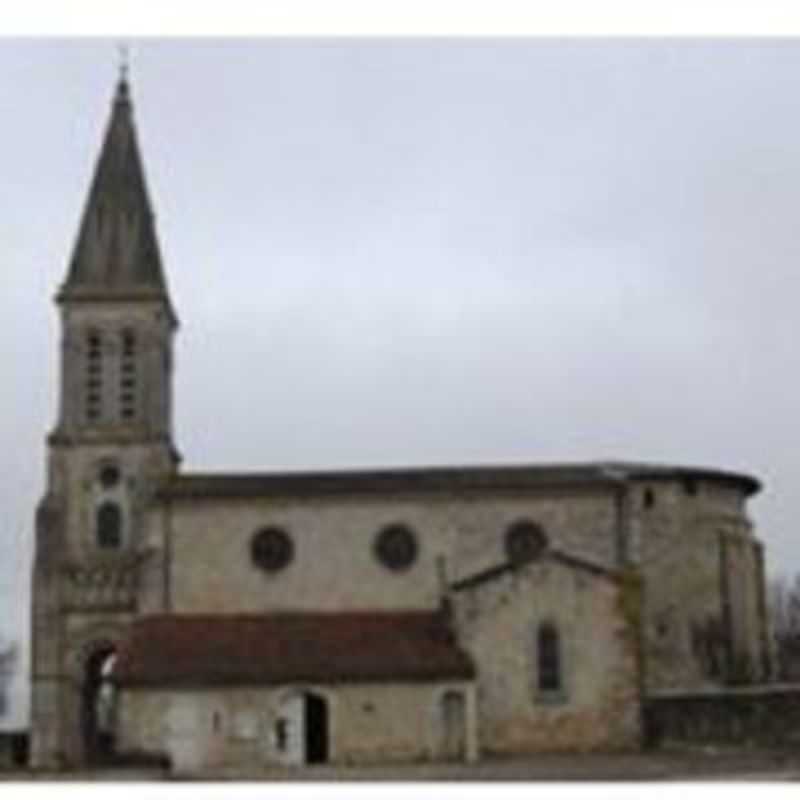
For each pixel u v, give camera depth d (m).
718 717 68.25
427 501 78.81
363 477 79.88
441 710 69.44
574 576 71.25
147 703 69.12
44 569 80.38
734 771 52.94
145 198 88.56
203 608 78.06
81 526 82.88
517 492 78.75
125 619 79.62
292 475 80.44
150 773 63.78
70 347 85.06
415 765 65.31
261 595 78.12
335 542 78.56
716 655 78.00
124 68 91.12
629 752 68.19
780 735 65.94
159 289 85.50
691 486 79.56
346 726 69.06
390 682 69.50
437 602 77.69
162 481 81.44
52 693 78.88
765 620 82.00
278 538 78.69
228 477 80.69
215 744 68.75
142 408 84.12
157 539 78.81
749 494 83.06
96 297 85.38
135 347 84.94
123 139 89.81
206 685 69.12
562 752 69.50
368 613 76.50
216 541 78.69
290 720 69.19
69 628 79.75
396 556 78.38
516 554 78.00
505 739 69.94
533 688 70.38
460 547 78.31
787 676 101.00
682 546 78.62
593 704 70.12
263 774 61.34
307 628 74.06
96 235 87.12
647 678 75.31
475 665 70.38
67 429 84.00
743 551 80.69
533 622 70.94
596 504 78.62
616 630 70.75
